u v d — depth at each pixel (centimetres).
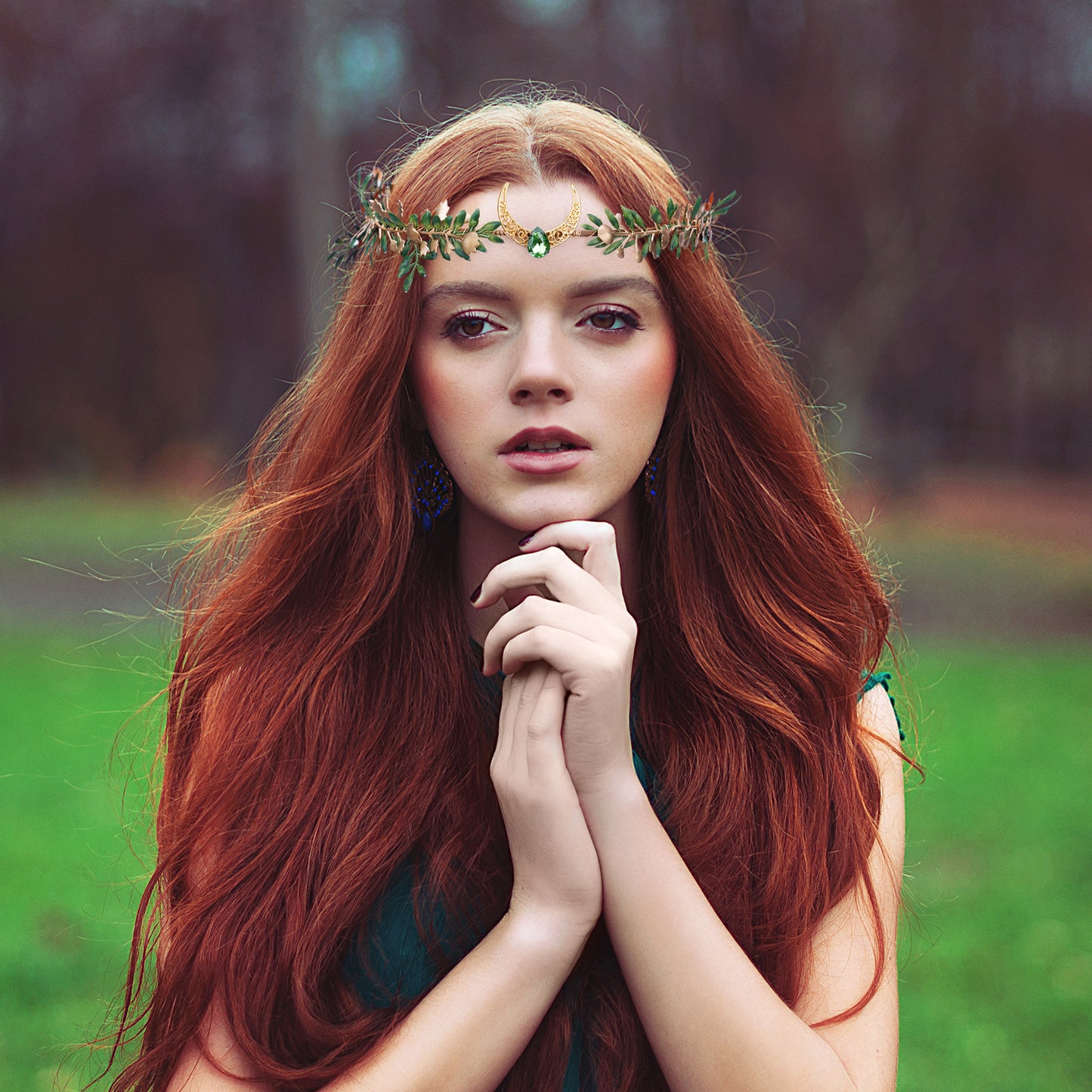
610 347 143
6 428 2352
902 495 1891
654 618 158
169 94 2127
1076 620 1039
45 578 1163
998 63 1739
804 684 153
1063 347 2333
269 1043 138
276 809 146
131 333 2383
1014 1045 354
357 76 1736
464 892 144
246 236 2297
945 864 477
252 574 158
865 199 1750
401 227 142
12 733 632
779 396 160
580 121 147
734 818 147
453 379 142
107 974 375
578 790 138
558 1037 140
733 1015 132
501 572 142
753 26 1773
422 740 149
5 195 2230
